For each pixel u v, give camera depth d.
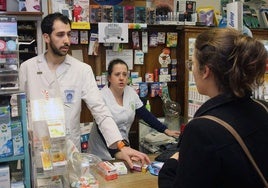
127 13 3.30
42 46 2.98
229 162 0.93
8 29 1.60
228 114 0.99
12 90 1.61
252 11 3.84
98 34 3.17
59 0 3.00
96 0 3.30
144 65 3.54
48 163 1.51
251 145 0.96
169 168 1.18
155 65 3.58
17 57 1.64
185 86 3.50
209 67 1.00
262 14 3.80
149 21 3.38
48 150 1.54
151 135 3.07
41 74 2.49
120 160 2.07
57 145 1.53
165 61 3.60
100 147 2.68
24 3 2.84
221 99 1.01
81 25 3.07
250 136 0.97
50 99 1.69
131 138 3.48
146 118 3.02
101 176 1.86
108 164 1.91
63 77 2.51
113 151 2.21
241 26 2.64
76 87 2.52
